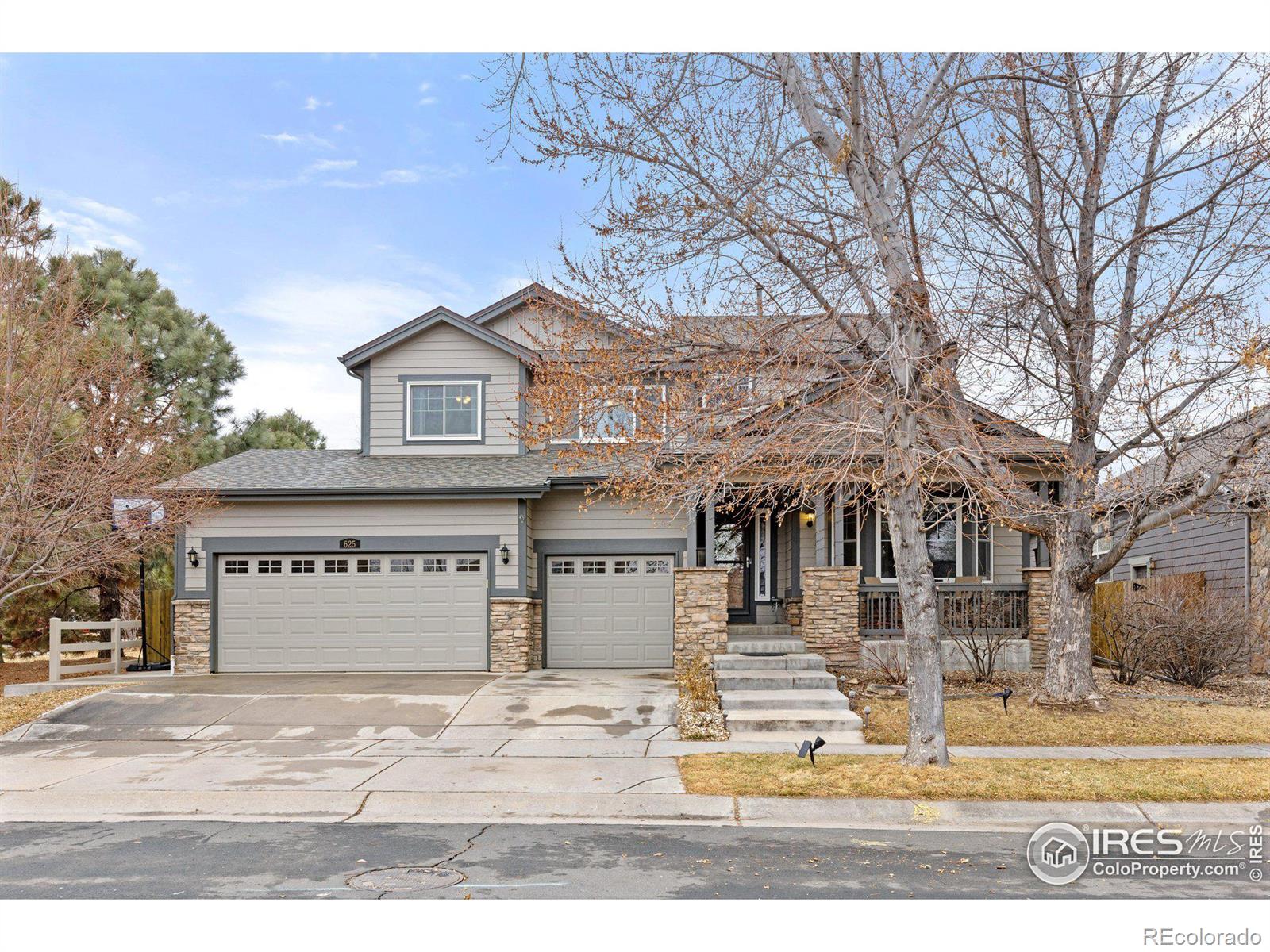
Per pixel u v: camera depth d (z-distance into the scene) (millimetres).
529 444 13359
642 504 14906
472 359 19812
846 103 11148
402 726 12742
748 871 6891
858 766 9992
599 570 18812
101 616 24000
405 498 17859
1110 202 12531
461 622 17938
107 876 6762
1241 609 16547
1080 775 9539
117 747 11844
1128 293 12656
